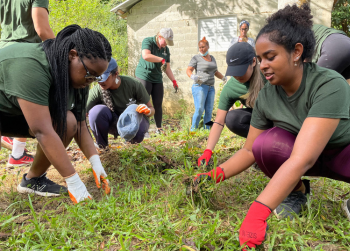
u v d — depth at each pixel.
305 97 1.87
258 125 2.19
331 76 1.80
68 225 2.04
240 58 2.75
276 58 1.75
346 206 2.10
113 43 11.88
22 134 2.59
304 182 2.33
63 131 2.33
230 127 3.43
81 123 2.68
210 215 2.17
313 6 4.82
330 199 2.35
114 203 2.15
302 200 2.17
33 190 2.66
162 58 5.65
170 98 10.12
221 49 9.91
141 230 1.94
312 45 1.80
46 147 2.19
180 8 9.95
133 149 3.36
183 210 2.18
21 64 2.07
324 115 1.72
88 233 1.89
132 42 10.47
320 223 1.93
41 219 2.21
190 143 4.06
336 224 2.02
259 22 9.43
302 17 1.79
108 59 2.21
